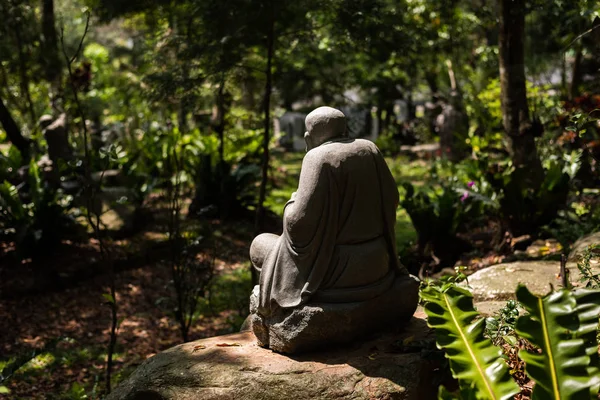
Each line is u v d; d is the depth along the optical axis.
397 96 19.12
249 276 11.12
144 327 9.39
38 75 15.49
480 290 6.39
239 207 13.84
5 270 10.58
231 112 15.73
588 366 3.28
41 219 10.69
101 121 20.73
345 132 4.88
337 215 4.66
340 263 4.69
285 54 11.88
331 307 4.65
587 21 11.05
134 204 12.70
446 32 18.53
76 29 19.36
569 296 3.28
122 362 8.23
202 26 8.87
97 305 10.08
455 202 10.22
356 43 9.14
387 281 4.88
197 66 8.72
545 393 3.17
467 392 3.40
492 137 17.84
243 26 8.27
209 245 12.16
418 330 5.03
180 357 4.94
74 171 7.11
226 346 5.07
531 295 3.28
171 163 14.61
